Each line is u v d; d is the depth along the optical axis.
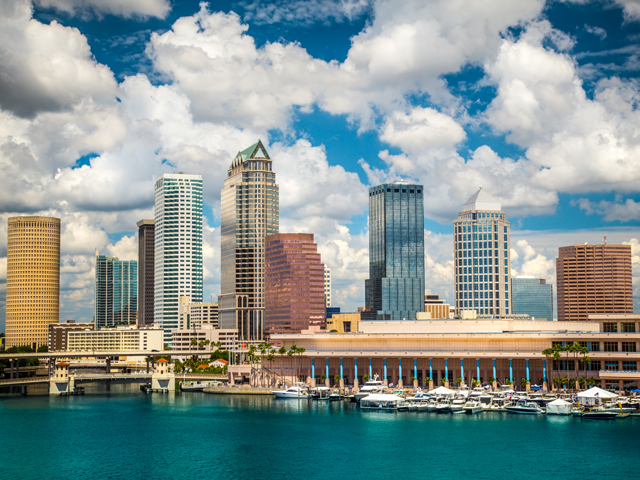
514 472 192.50
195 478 195.12
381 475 192.88
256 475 196.75
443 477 189.62
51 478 197.25
